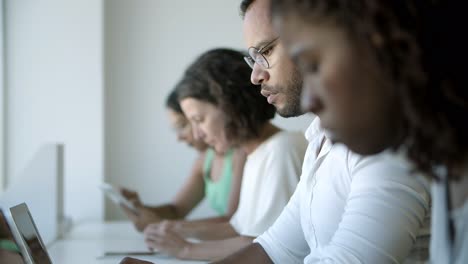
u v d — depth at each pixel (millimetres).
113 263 2014
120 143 3646
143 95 3646
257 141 2205
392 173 1104
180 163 3672
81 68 3436
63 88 3428
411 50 610
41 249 1579
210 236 2301
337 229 1198
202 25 3652
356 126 646
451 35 626
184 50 3648
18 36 3402
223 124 2244
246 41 1444
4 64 3396
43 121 3424
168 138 3660
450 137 628
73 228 2926
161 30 3643
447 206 723
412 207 1098
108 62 3629
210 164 2834
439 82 623
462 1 628
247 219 2121
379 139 658
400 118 645
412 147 665
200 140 2633
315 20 639
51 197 2514
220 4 3645
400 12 623
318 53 646
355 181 1150
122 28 3629
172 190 3672
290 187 2043
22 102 3414
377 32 617
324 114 666
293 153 2072
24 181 2148
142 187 3666
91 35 3434
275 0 683
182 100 2348
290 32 663
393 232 1086
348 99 636
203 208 3639
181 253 2064
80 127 3439
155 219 2719
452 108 628
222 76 2209
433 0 628
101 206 3451
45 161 2459
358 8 622
